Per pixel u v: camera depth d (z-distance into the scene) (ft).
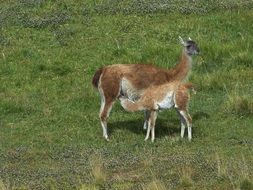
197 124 203.72
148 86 198.80
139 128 206.39
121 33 282.77
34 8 307.58
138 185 156.56
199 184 154.92
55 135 204.03
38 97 234.17
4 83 246.06
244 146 183.52
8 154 189.47
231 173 157.48
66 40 278.26
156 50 263.08
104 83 198.29
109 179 162.81
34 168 178.50
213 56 258.37
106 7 305.32
